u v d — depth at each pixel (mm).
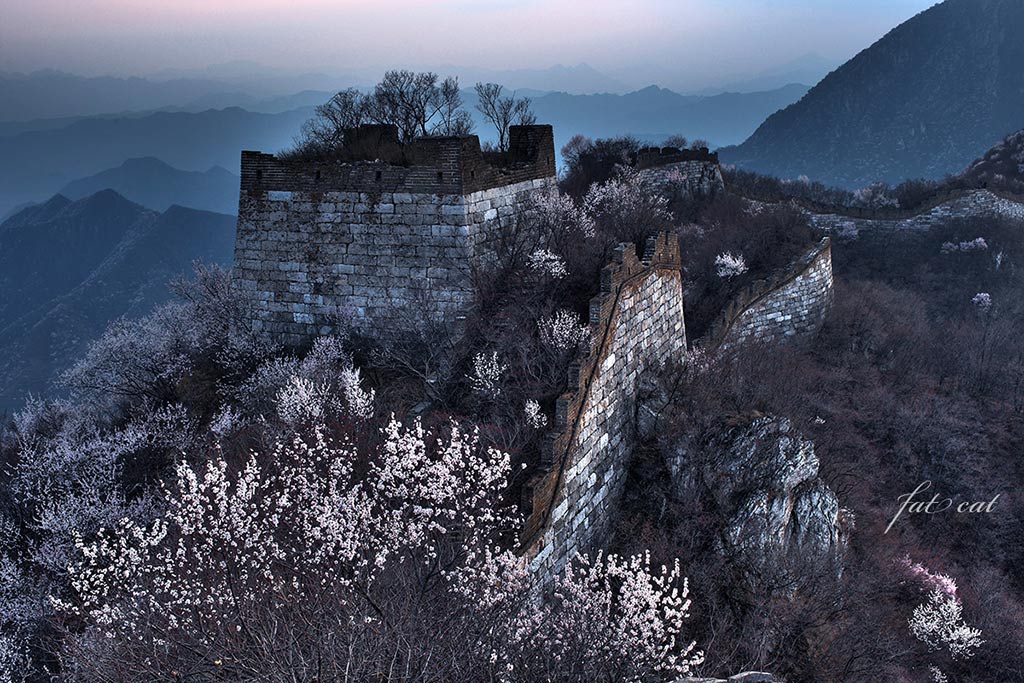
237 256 27078
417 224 24484
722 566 21328
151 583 12672
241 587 11617
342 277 25719
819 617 20766
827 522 23156
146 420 25844
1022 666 23812
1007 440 36344
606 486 21828
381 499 14750
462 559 13281
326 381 22375
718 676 16734
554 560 18297
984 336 43375
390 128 28016
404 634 9391
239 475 14672
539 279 24547
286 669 8836
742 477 22703
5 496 23500
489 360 22094
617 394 22547
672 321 27188
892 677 21141
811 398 34438
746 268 40344
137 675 9641
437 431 20109
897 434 35312
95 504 22125
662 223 37938
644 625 12734
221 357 27562
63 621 15602
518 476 18141
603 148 54625
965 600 26906
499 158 28625
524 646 10656
